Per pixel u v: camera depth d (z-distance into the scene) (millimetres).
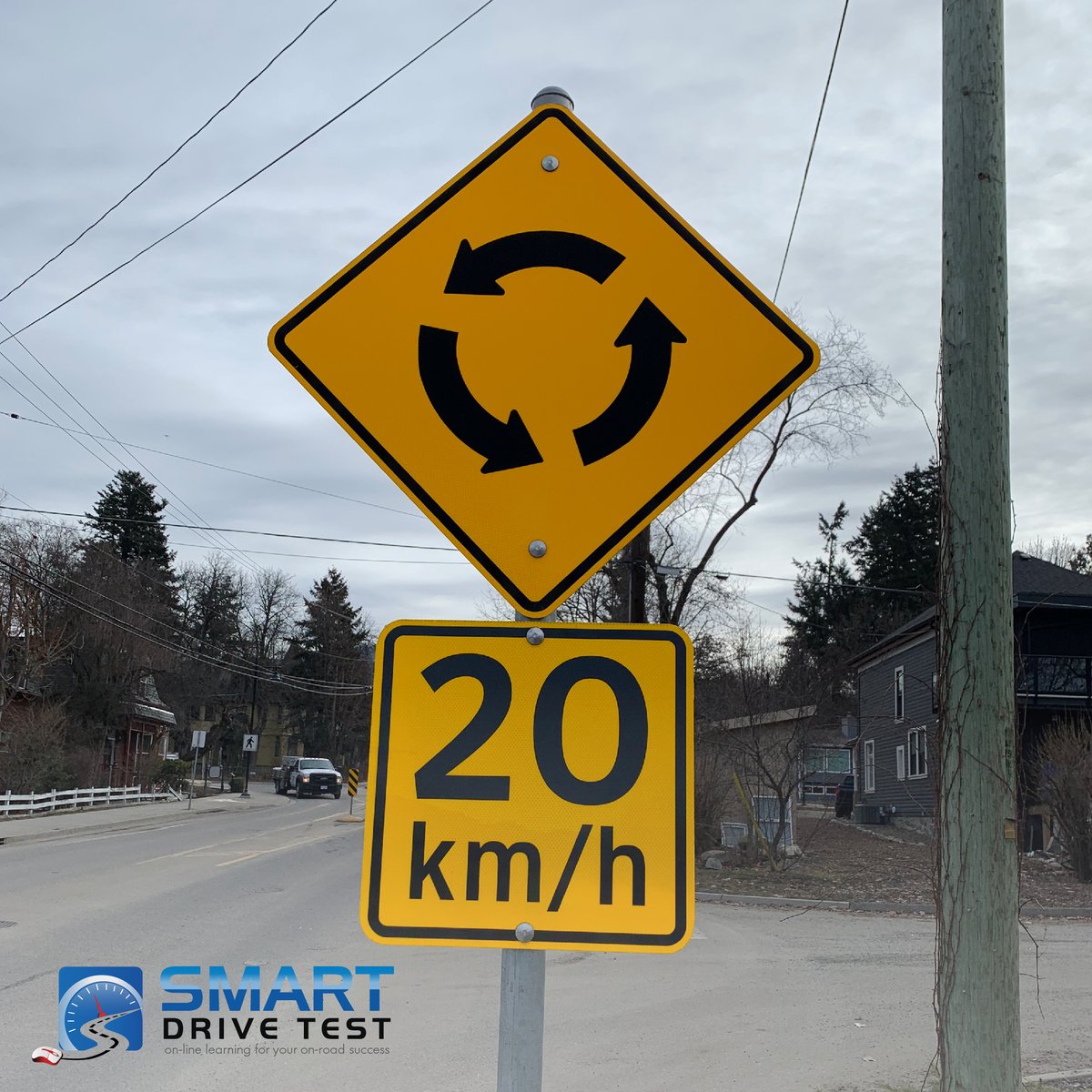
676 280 2297
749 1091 5402
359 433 2273
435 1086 5410
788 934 11219
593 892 2059
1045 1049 6340
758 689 19984
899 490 49438
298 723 81125
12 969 7910
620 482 2242
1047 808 18766
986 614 3871
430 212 2336
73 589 41938
